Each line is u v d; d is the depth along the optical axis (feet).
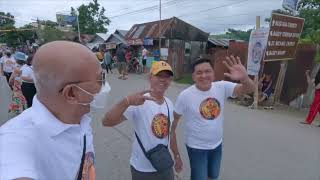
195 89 10.64
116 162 16.78
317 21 42.24
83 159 4.38
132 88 44.75
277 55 33.09
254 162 17.28
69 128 4.17
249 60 33.88
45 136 3.95
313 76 33.27
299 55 34.71
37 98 4.17
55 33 130.00
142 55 77.36
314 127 25.05
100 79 4.30
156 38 84.58
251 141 20.97
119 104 8.43
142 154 9.13
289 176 15.58
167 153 9.11
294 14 35.42
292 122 26.66
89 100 4.20
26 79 21.61
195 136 10.56
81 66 4.03
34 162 3.79
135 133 9.29
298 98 34.22
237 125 25.20
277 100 35.96
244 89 10.36
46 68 3.96
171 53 59.77
